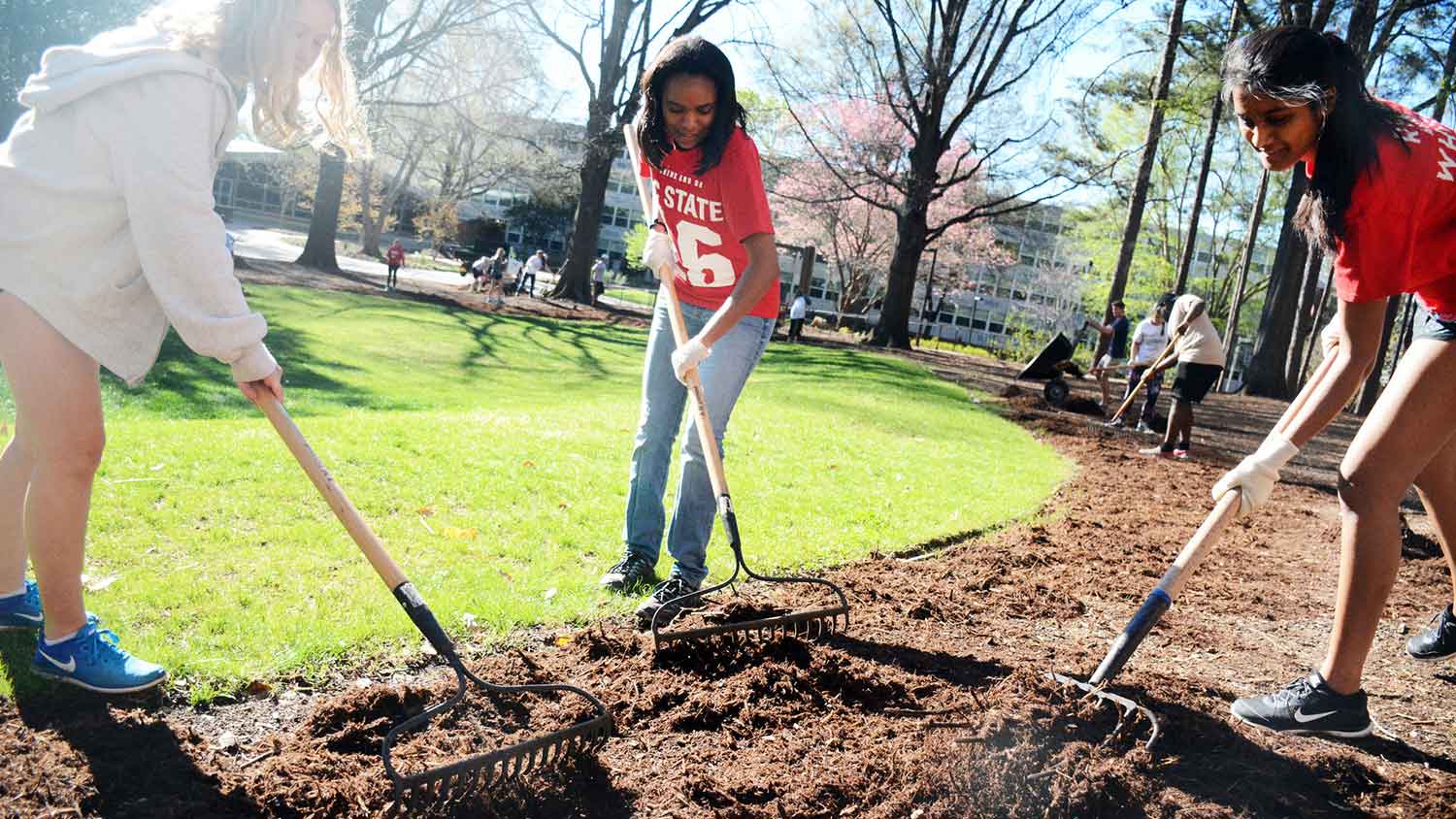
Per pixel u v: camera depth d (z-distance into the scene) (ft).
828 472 24.00
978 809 8.07
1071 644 12.67
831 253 166.30
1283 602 15.60
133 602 10.87
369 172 171.22
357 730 8.61
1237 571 17.56
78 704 8.73
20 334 8.26
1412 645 12.82
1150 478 30.35
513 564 13.83
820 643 11.78
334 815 7.50
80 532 8.69
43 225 8.11
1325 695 9.88
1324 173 8.92
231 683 9.38
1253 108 9.05
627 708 9.64
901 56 94.89
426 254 211.61
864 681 10.40
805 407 38.65
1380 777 9.04
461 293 100.53
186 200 8.15
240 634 10.39
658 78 11.75
